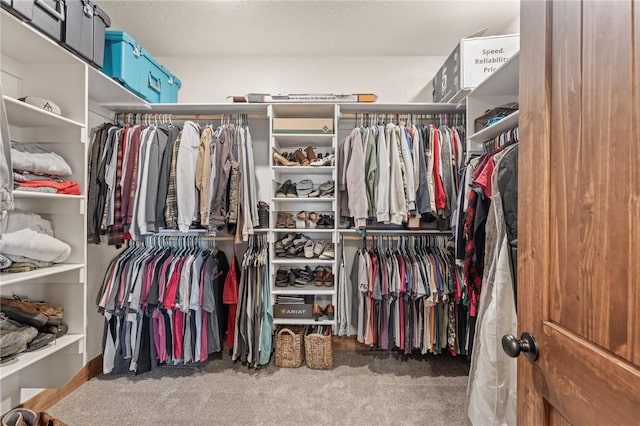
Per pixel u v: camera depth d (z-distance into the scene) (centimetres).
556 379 59
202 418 166
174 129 205
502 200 123
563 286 58
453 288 210
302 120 225
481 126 190
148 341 211
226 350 241
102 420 164
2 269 130
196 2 198
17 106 126
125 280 201
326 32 230
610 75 47
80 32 151
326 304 259
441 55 262
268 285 221
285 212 246
